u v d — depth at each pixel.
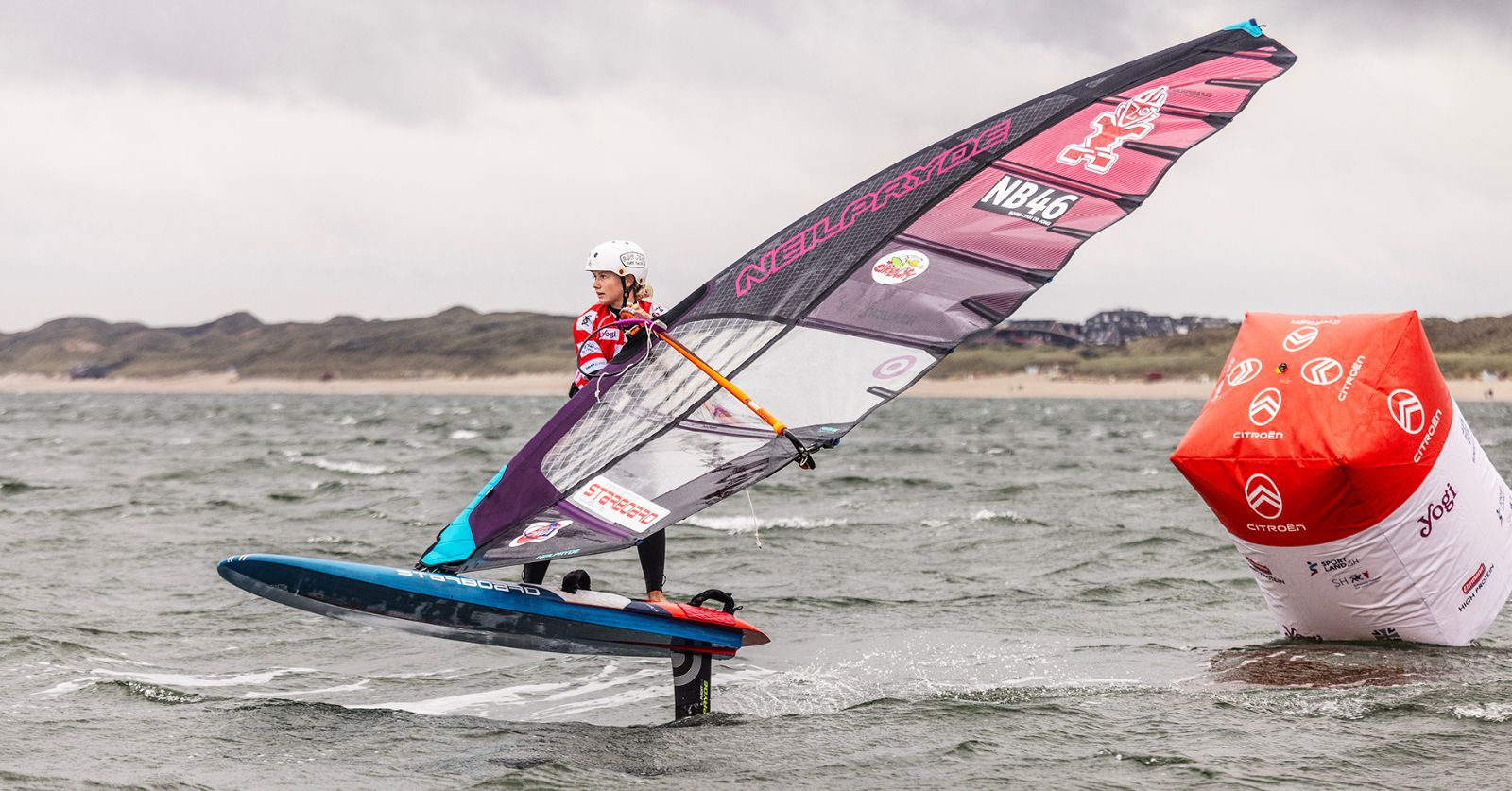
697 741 14.47
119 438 108.88
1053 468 63.12
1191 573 27.19
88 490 49.41
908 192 15.28
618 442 13.84
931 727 14.83
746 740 14.49
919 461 70.44
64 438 108.19
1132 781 12.58
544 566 14.53
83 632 21.08
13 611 22.55
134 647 20.22
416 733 15.01
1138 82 15.41
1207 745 13.70
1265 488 17.09
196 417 185.12
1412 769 12.69
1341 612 17.98
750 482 12.49
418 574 13.37
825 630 21.53
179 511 41.19
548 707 16.58
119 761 13.74
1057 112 15.47
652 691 17.41
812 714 15.78
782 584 26.42
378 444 97.50
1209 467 17.52
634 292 14.67
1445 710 14.74
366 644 20.70
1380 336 16.86
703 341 14.40
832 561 29.64
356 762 13.77
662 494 12.88
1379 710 14.88
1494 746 13.38
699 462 13.09
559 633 14.20
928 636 20.91
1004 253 14.07
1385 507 16.66
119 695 16.89
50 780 12.95
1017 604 23.91
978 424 153.12
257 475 59.06
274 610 23.34
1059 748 13.80
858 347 13.69
